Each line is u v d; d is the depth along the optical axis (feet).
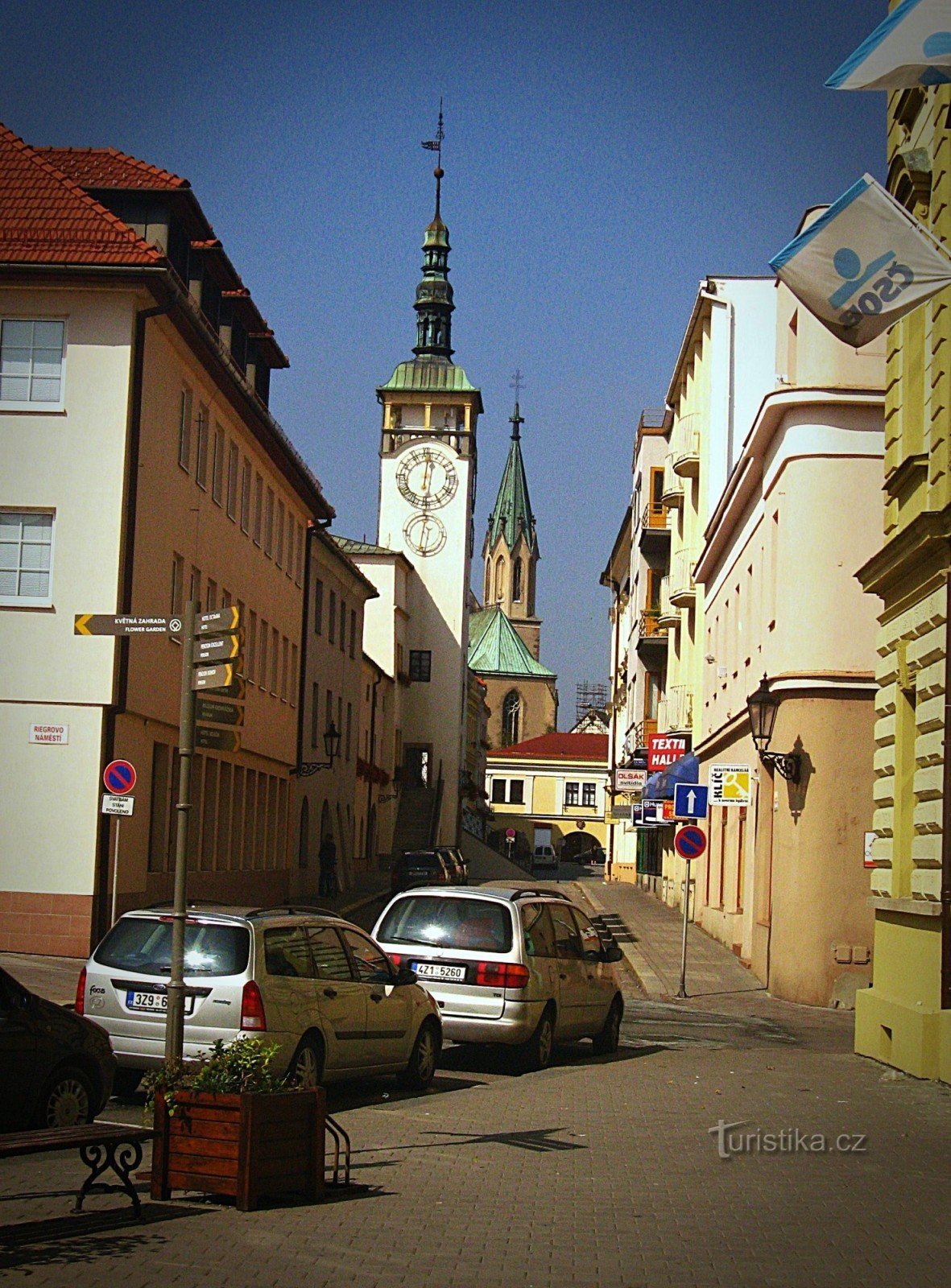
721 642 124.67
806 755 83.61
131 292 89.71
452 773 294.25
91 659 88.17
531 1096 48.08
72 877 87.10
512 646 516.73
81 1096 38.83
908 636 55.01
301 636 157.69
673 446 167.73
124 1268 24.90
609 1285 24.62
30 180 92.94
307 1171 30.63
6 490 89.40
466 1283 24.58
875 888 59.93
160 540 97.25
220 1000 42.96
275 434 128.88
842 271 38.32
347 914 150.82
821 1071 55.06
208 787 115.55
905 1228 29.01
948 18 33.68
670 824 156.46
